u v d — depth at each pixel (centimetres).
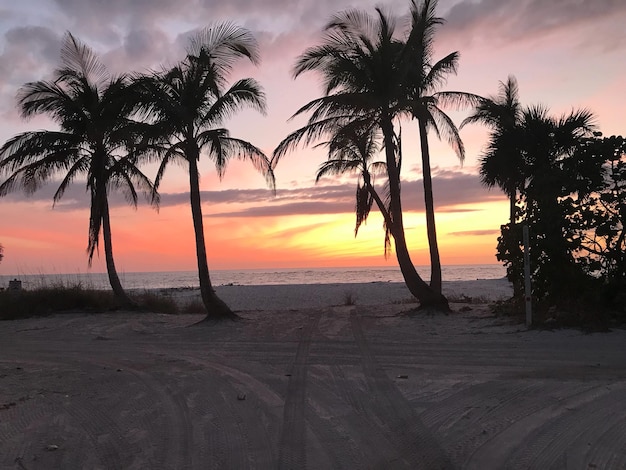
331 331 1426
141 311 2186
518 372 892
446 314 1620
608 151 1405
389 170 1733
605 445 559
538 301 1435
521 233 1446
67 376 996
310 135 1689
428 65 1789
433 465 518
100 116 2103
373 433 614
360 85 1669
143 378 957
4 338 1594
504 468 508
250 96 1781
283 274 13088
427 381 850
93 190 2214
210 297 1764
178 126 1770
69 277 2591
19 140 2036
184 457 560
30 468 538
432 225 1723
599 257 1389
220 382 901
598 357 991
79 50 2147
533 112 1767
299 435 616
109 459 561
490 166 1844
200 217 1805
